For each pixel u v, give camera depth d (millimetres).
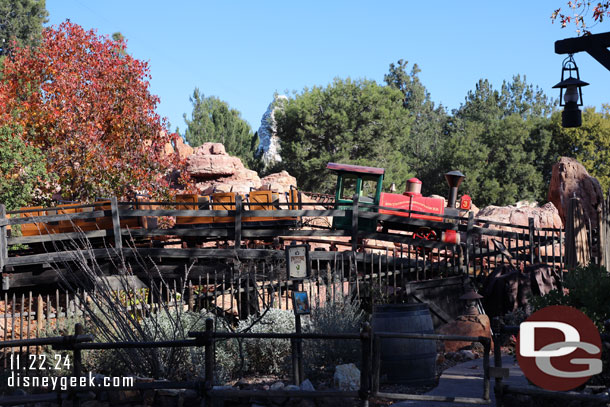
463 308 12570
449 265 13852
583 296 8133
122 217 13102
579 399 5332
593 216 16641
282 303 13383
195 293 12992
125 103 23453
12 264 12609
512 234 14047
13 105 23219
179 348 9016
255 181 33031
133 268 13086
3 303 14430
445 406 7035
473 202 58344
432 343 8578
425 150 69812
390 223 15883
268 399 6816
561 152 59719
